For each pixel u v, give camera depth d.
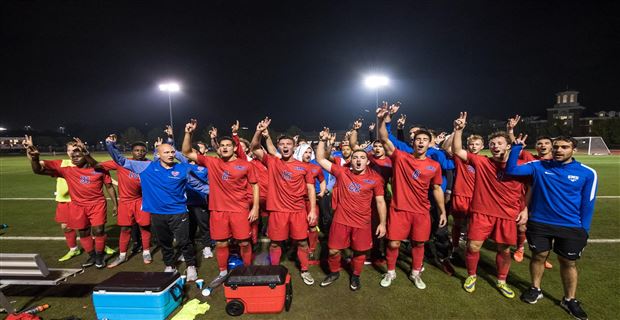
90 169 4.70
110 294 3.35
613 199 9.23
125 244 5.04
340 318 3.45
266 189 5.44
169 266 4.43
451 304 3.70
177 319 3.42
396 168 4.06
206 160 4.16
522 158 4.91
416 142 3.97
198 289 4.14
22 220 7.62
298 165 4.17
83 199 4.68
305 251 4.28
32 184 13.56
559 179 3.48
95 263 4.92
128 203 4.95
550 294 3.89
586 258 4.94
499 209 3.81
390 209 4.14
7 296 3.94
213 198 4.14
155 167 4.20
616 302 3.69
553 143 3.55
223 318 3.49
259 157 4.26
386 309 3.61
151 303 3.35
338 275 4.28
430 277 4.42
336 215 4.08
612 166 18.42
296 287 4.17
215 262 5.08
